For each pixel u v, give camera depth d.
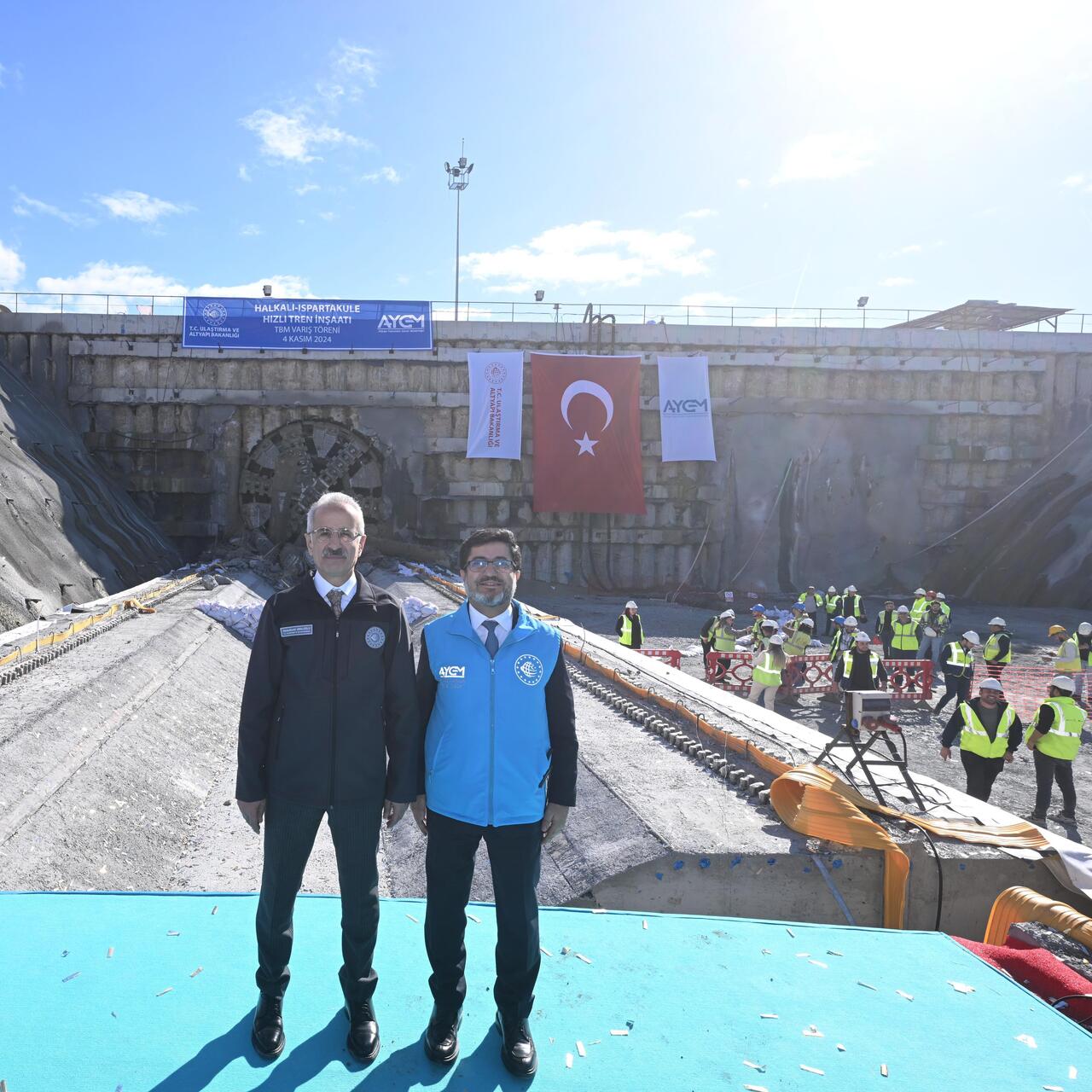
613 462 35.38
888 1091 3.01
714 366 36.88
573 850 7.20
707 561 36.88
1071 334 37.22
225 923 3.93
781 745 9.05
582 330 36.44
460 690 3.15
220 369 35.16
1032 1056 3.24
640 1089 2.96
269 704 3.11
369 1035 3.06
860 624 28.62
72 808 7.81
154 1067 2.96
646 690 11.76
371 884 3.12
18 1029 3.12
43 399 33.81
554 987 3.60
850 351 36.91
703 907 6.54
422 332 35.16
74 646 13.42
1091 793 11.67
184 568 27.92
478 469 36.25
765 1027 3.37
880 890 6.64
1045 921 5.21
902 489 37.25
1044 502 36.00
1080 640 19.06
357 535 3.17
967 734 9.77
